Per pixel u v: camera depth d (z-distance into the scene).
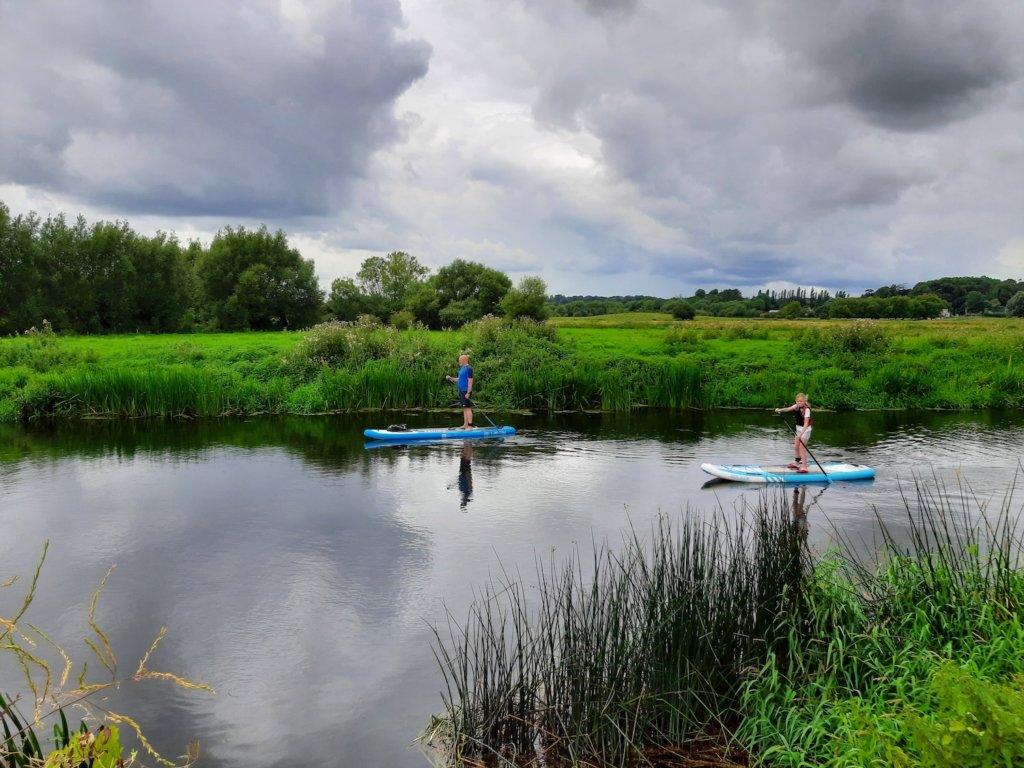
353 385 26.30
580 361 30.03
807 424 14.94
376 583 9.05
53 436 20.55
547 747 5.35
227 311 68.12
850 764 4.49
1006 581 6.54
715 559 6.57
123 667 6.97
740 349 35.91
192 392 24.81
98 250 58.59
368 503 12.91
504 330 33.88
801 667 5.66
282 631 7.75
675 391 27.97
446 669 6.88
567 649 5.68
